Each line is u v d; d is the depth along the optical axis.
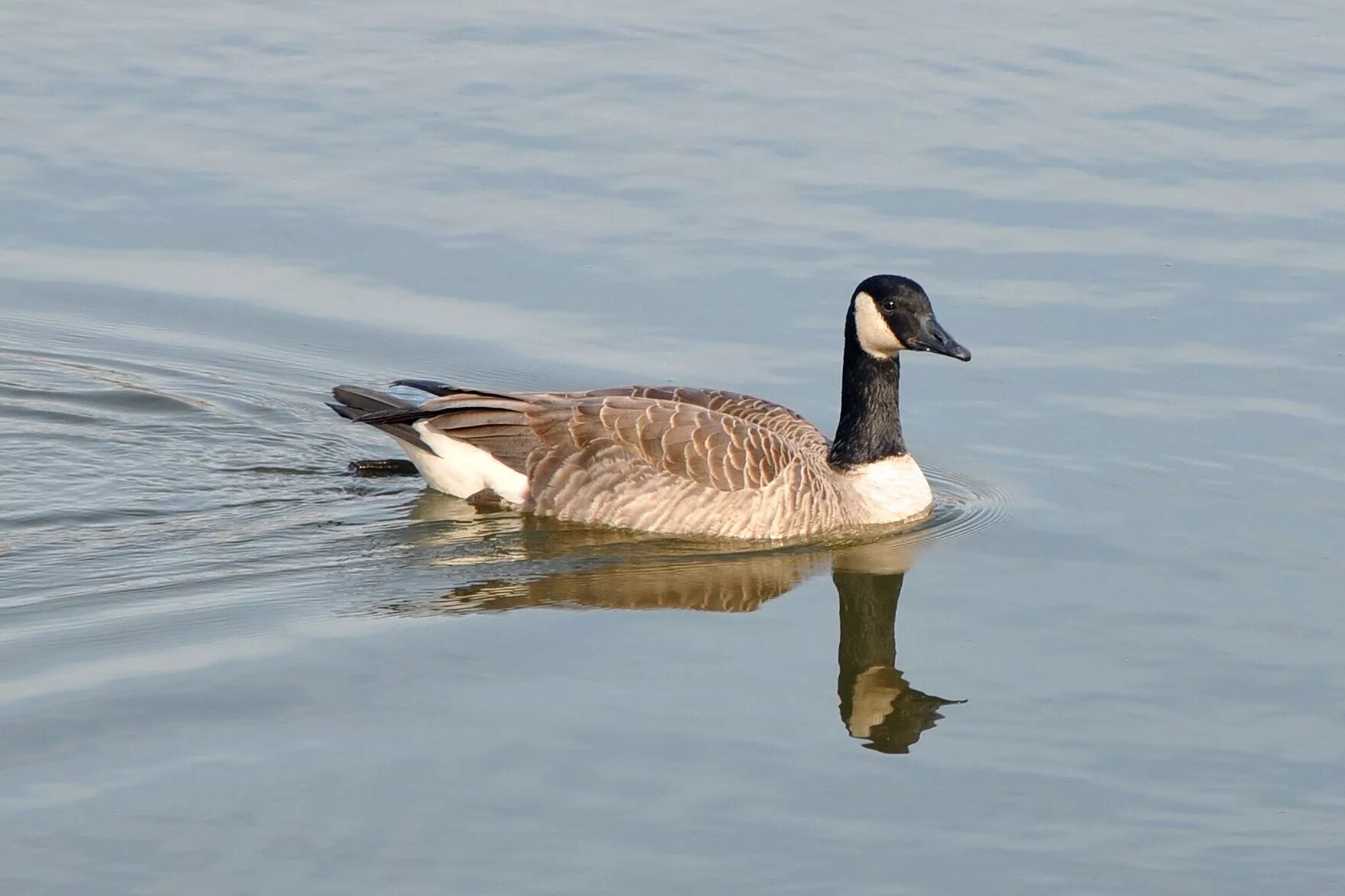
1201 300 19.70
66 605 13.68
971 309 19.59
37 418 17.31
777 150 22.86
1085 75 25.42
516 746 11.75
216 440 17.20
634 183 21.92
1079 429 17.62
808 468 15.77
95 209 21.05
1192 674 13.16
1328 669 13.20
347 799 11.05
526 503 15.85
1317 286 19.94
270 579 14.34
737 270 20.23
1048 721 12.47
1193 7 28.23
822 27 26.98
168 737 11.69
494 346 18.81
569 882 10.31
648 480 15.48
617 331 19.11
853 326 16.22
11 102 23.38
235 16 26.64
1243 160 22.84
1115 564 15.11
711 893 10.26
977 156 22.84
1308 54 26.27
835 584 14.78
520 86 24.44
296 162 22.19
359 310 19.42
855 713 12.43
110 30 25.94
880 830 11.01
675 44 26.12
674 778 11.47
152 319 19.12
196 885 10.16
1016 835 11.01
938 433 17.83
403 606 13.88
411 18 26.78
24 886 10.09
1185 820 11.21
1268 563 14.99
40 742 11.59
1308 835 11.05
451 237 20.72
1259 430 17.39
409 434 16.09
